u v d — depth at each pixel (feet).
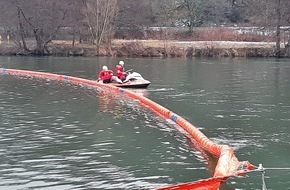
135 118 70.54
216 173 41.29
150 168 45.34
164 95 94.99
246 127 63.87
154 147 53.26
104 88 108.47
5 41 253.44
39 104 83.46
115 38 252.83
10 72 150.61
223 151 47.50
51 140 56.13
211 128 63.31
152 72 145.28
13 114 73.10
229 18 279.49
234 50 219.61
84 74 140.97
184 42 231.50
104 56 224.33
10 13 244.22
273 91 101.09
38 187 40.06
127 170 44.70
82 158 48.57
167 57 217.15
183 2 266.98
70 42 247.29
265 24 236.22
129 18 250.16
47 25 236.02
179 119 66.44
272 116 71.67
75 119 69.26
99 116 71.87
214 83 116.57
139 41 233.76
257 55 219.82
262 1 241.14
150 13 262.88
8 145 53.67
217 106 81.30
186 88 106.63
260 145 54.13
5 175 43.14
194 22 257.14
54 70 154.30
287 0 229.45
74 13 238.89
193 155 50.06
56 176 42.88
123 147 53.11
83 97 93.15
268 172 43.80
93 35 234.99
